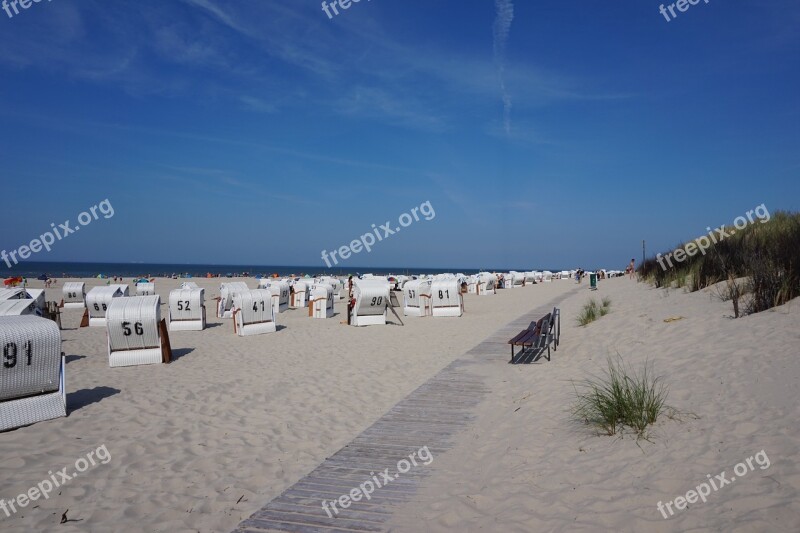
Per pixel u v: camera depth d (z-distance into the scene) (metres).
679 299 13.29
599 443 5.23
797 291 9.02
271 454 6.05
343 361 11.48
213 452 6.09
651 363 7.58
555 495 4.33
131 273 101.62
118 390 8.93
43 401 7.23
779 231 13.92
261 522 4.28
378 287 18.45
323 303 21.69
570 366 8.91
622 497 4.08
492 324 18.06
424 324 18.58
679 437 4.87
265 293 16.38
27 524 4.40
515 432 6.11
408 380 9.62
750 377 5.88
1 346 6.90
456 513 4.28
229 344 14.06
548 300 26.67
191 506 4.74
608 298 19.53
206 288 45.19
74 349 13.52
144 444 6.32
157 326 11.30
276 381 9.56
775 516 3.42
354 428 6.97
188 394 8.61
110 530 4.31
